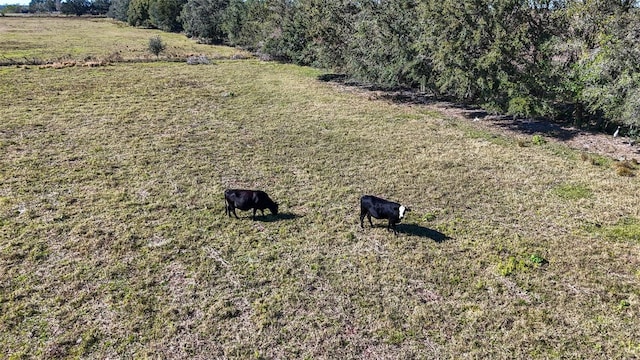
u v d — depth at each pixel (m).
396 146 19.61
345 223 12.82
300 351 8.12
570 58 23.03
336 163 17.52
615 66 18.91
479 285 9.98
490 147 19.61
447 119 24.59
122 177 15.63
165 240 11.65
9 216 12.67
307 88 32.38
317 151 18.89
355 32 31.64
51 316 8.79
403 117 24.81
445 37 22.95
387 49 27.42
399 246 11.59
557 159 18.16
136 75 35.28
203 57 43.97
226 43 65.44
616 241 12.00
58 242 11.44
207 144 19.47
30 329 8.41
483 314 9.12
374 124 23.12
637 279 10.38
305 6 39.00
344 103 27.86
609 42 19.36
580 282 10.25
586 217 13.34
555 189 15.27
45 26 88.56
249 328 8.65
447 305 9.41
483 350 8.20
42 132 20.28
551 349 8.26
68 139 19.45
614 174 16.58
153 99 27.41
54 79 32.25
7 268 10.26
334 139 20.50
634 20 19.11
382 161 17.80
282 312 9.13
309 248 11.47
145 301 9.30
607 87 19.08
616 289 9.98
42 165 16.44
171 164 17.00
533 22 23.28
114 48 53.72
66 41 60.06
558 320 9.00
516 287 10.05
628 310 9.30
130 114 23.83
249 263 10.77
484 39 22.27
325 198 14.40
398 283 10.12
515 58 22.16
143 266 10.47
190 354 7.97
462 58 22.27
